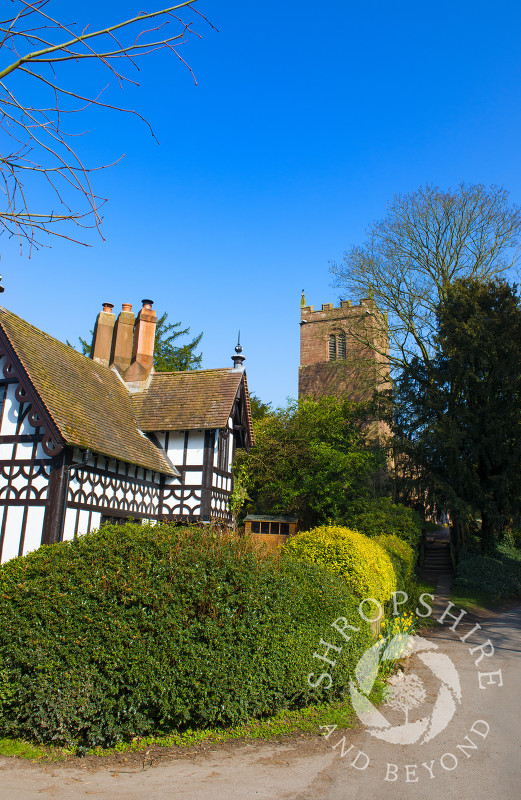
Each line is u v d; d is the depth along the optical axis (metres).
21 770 4.88
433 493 21.73
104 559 6.19
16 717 5.52
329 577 7.59
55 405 12.37
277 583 6.64
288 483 25.27
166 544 6.43
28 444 12.04
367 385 28.92
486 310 22.33
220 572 6.27
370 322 29.91
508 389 20.88
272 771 4.89
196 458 16.86
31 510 11.65
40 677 5.47
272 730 5.82
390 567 10.67
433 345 25.08
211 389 18.25
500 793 4.53
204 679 5.69
